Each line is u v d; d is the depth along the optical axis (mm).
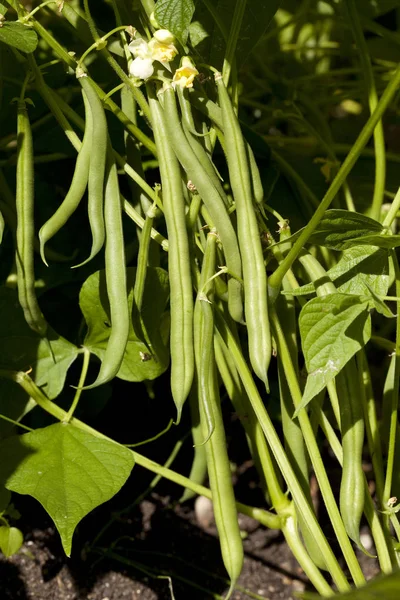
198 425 763
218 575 826
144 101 679
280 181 815
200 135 667
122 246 670
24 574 797
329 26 964
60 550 813
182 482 720
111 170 671
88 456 695
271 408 830
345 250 675
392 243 657
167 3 659
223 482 676
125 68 722
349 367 685
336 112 1010
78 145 686
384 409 722
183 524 848
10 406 737
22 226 686
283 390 706
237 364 687
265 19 729
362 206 840
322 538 671
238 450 893
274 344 688
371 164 849
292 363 707
